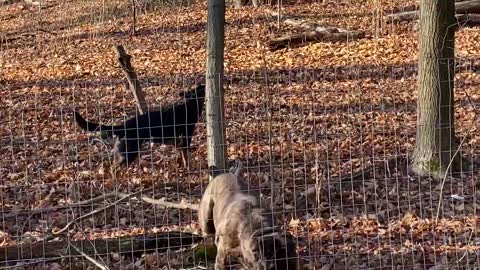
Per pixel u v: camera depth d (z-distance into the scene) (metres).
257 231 8.55
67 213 10.27
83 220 10.27
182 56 17.22
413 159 10.98
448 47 10.76
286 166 11.33
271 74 15.38
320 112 13.31
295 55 16.55
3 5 28.88
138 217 10.31
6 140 12.86
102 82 15.47
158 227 10.03
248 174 10.88
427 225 9.85
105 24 21.75
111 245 9.43
